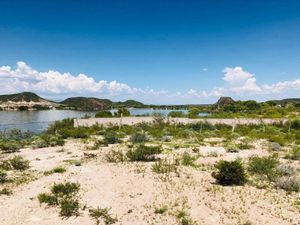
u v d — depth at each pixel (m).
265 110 70.00
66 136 30.95
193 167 14.70
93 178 12.41
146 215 8.89
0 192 11.16
